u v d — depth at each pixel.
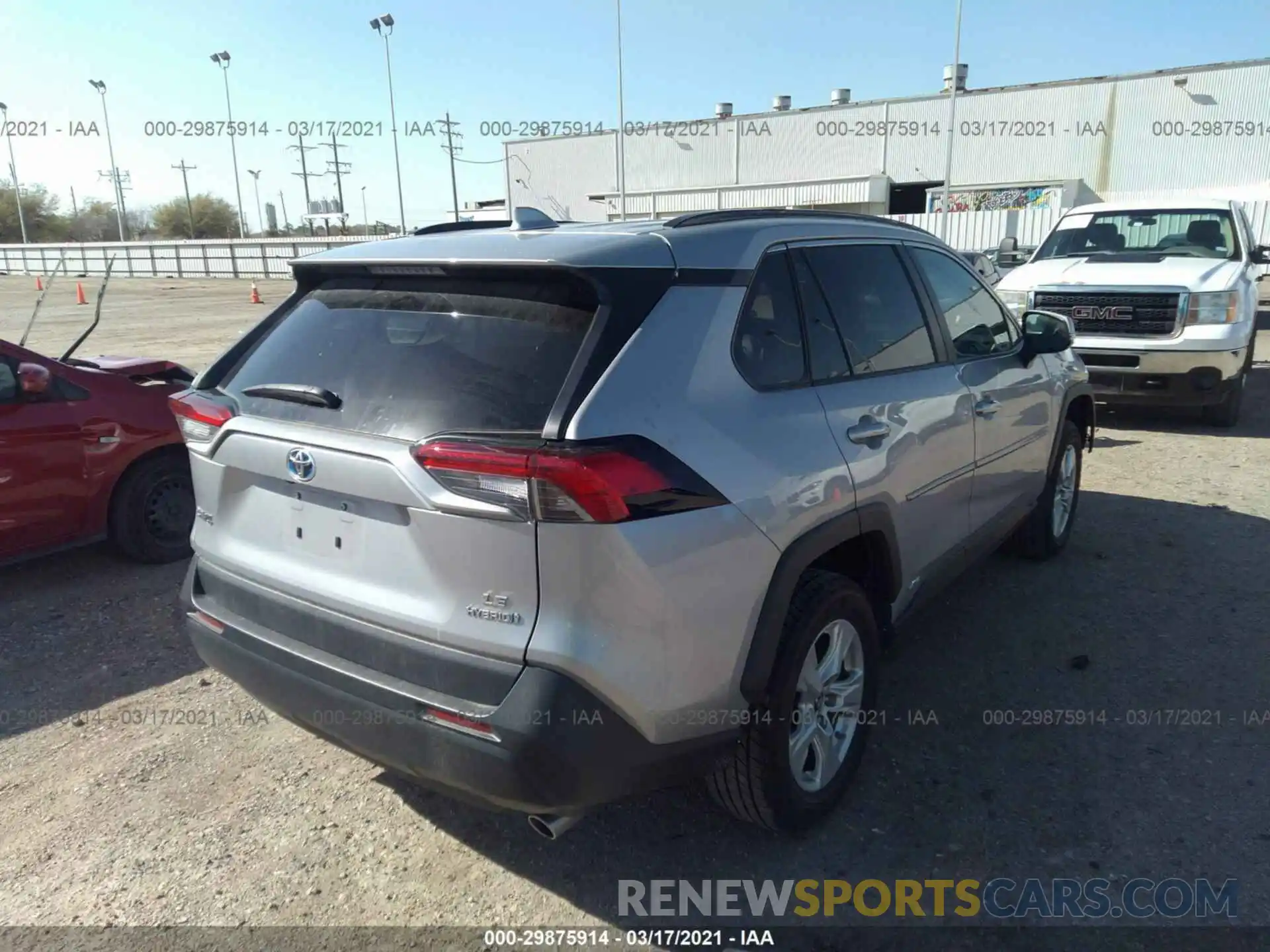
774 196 41.50
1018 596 4.75
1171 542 5.48
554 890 2.77
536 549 2.17
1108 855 2.85
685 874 2.83
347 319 2.77
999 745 3.43
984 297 4.31
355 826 3.08
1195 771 3.25
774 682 2.67
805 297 3.02
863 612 3.06
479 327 2.49
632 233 2.63
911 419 3.29
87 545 5.85
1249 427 8.63
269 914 2.69
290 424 2.60
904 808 3.10
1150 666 4.00
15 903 2.74
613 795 2.35
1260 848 2.86
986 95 36.75
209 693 3.99
